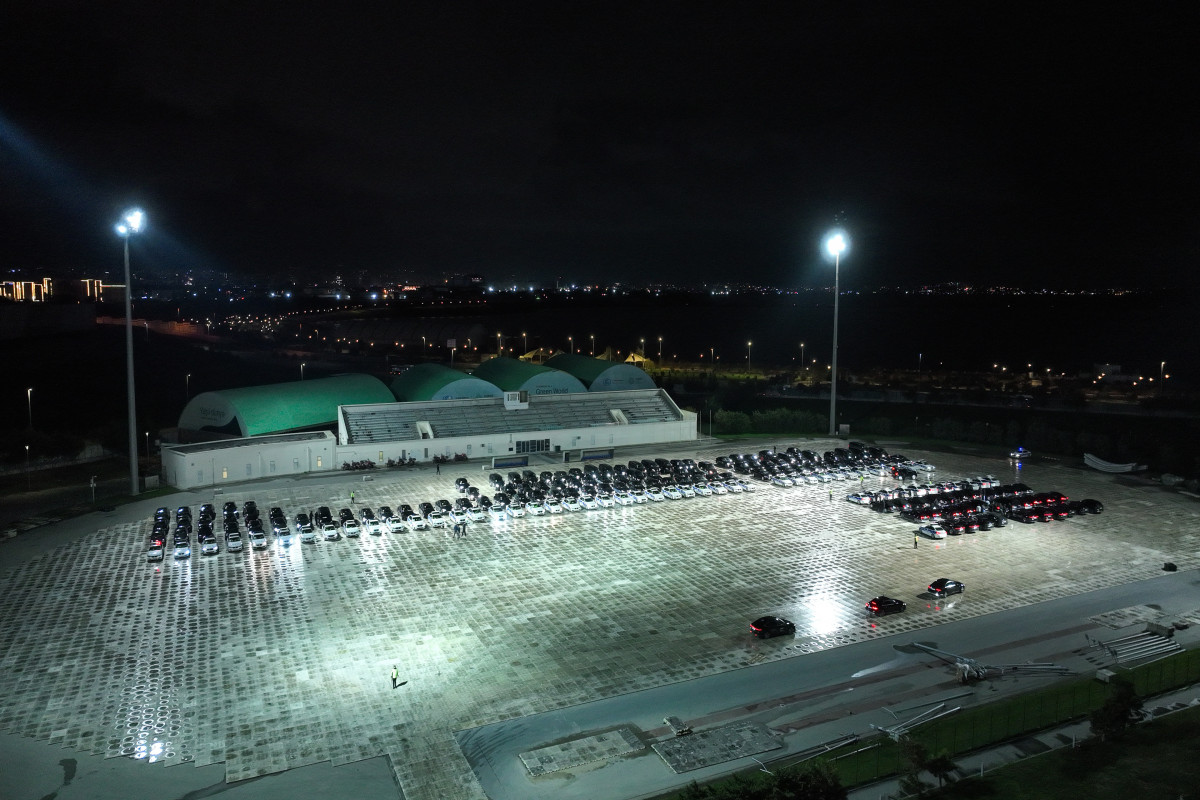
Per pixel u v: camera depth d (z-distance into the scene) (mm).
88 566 66000
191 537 73312
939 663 49875
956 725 42469
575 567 67125
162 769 38375
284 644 52062
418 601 59562
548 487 91812
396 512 82875
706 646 52312
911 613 57625
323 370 198000
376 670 48688
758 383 175125
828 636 53844
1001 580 64188
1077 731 42000
